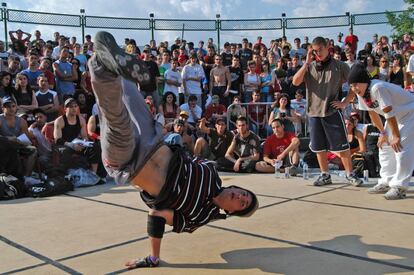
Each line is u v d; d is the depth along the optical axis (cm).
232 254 313
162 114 935
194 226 303
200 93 1079
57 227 398
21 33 1254
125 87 265
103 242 349
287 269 283
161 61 1192
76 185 604
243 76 1122
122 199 514
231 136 758
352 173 560
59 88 947
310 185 570
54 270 292
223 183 602
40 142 700
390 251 311
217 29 1683
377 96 457
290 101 948
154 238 292
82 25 1534
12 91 796
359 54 1423
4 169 573
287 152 691
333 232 358
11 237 370
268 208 444
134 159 263
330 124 546
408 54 1151
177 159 279
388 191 482
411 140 469
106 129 247
